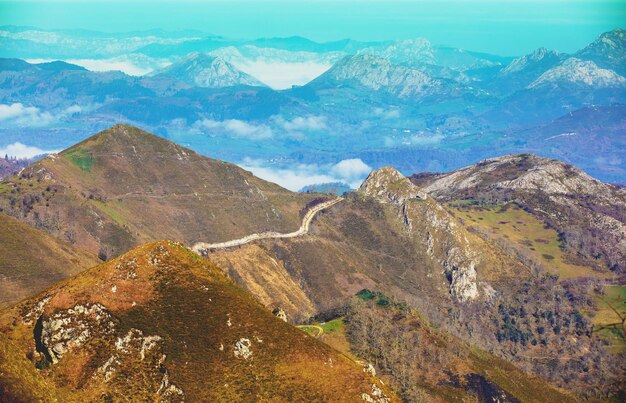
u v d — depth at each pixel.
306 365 191.88
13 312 184.25
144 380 174.38
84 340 177.00
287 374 187.25
